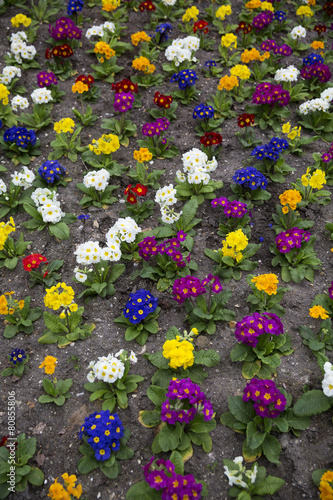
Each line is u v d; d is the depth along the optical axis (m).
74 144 1.40
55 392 0.95
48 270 1.14
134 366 1.00
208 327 1.04
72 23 1.65
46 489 0.87
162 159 1.41
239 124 1.40
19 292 1.12
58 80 1.61
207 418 0.85
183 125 1.51
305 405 0.92
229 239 1.05
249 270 1.15
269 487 0.82
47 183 1.31
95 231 1.23
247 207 1.27
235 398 0.92
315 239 1.19
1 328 1.07
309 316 1.07
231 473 0.80
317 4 2.07
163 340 1.04
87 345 1.03
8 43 1.70
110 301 1.10
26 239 1.22
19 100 1.41
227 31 1.83
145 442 0.90
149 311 1.02
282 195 1.16
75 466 0.89
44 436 0.92
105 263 1.12
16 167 1.37
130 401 0.95
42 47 1.70
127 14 1.85
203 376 0.97
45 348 1.03
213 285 1.01
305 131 1.51
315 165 1.37
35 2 1.88
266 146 1.31
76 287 1.13
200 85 1.64
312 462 0.88
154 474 0.79
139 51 1.73
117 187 1.31
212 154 1.40
